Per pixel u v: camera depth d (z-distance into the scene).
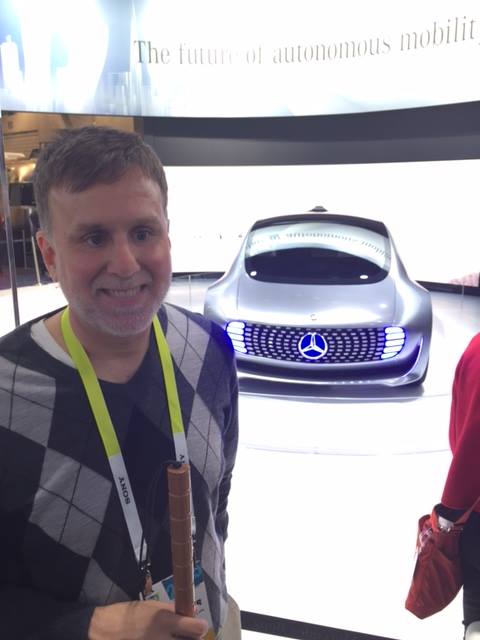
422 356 3.30
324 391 3.52
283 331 3.29
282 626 1.89
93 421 0.84
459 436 1.32
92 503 0.83
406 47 4.48
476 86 4.30
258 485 2.73
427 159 5.21
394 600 1.98
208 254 5.66
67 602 0.84
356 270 3.69
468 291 5.04
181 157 5.79
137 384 0.89
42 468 0.80
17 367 0.83
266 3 4.79
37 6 4.78
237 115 5.07
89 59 5.00
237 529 2.40
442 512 1.34
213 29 4.94
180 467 0.73
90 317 0.80
